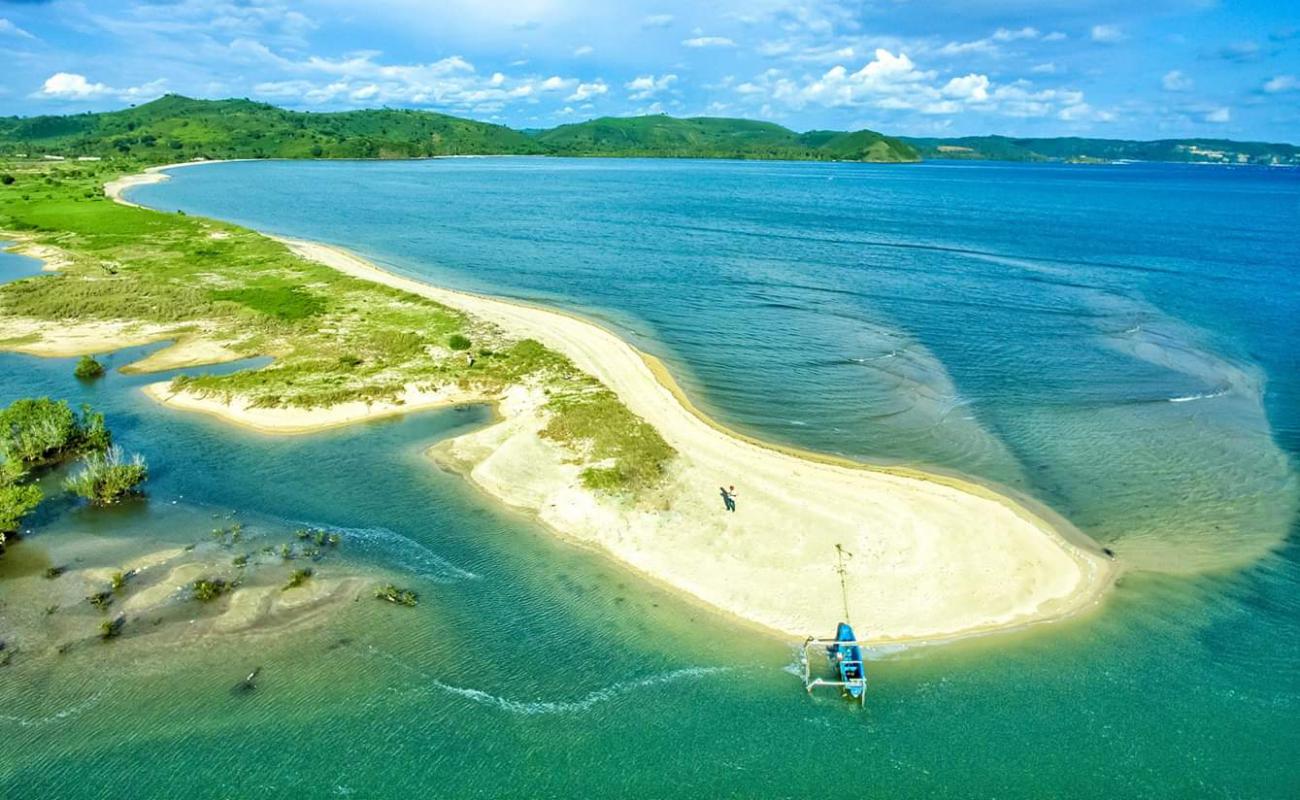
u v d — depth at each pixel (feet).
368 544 117.19
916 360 208.33
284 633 96.48
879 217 523.29
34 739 80.12
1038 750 82.23
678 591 106.01
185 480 136.36
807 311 257.14
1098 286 298.35
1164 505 133.49
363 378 181.16
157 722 82.79
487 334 217.36
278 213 483.10
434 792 76.23
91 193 510.17
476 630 98.37
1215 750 82.58
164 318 229.66
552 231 426.10
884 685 90.38
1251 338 231.71
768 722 85.20
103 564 110.22
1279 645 98.78
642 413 164.96
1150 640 98.99
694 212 533.96
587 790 76.84
